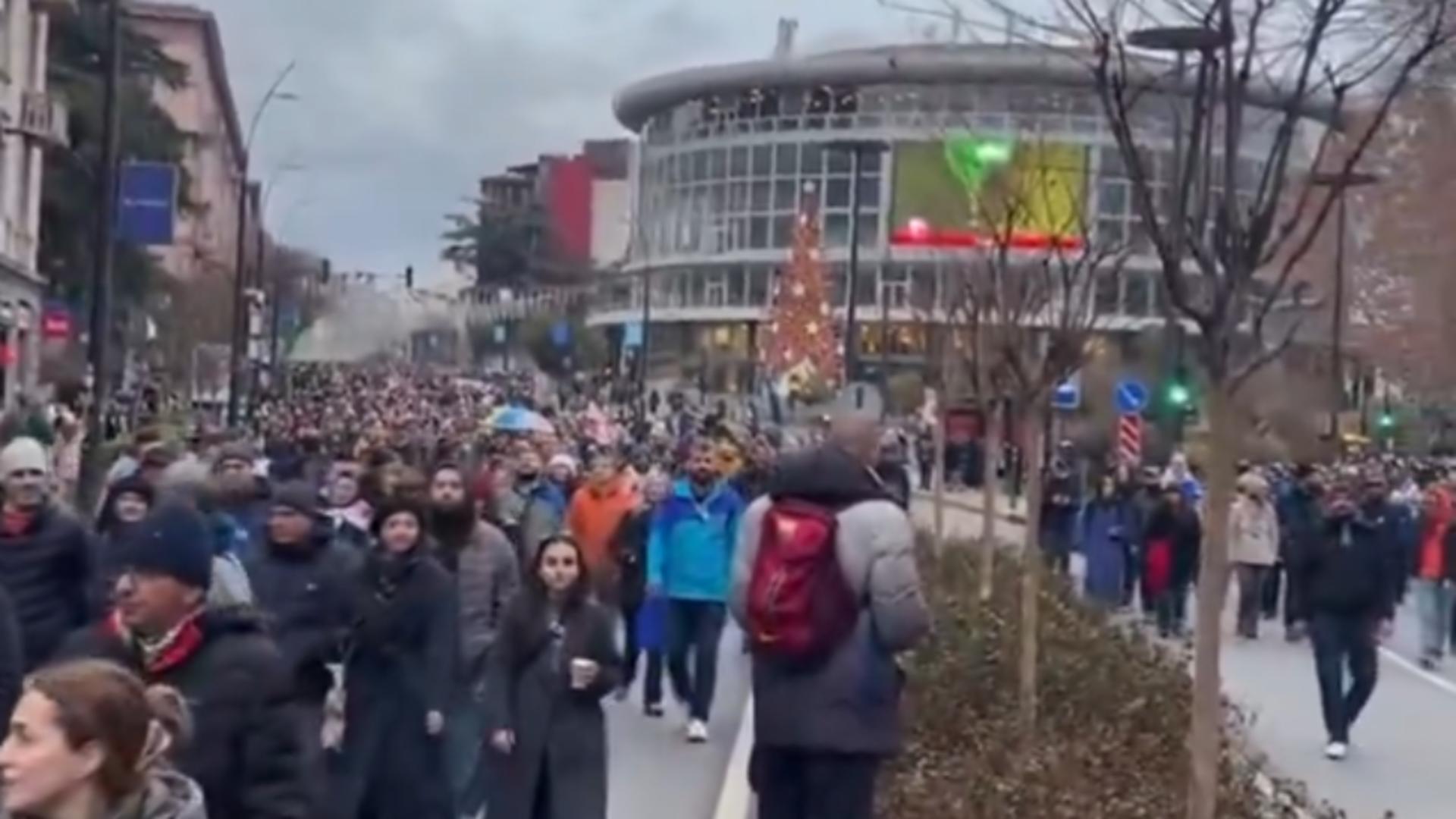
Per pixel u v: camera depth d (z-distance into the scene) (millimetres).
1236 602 28062
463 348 156125
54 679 4258
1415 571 28953
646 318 107938
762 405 61531
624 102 126812
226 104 109812
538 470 18281
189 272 74562
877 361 55906
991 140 26375
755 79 109625
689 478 15906
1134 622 22422
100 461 21969
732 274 112875
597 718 10008
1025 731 11742
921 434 51188
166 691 4996
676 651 15891
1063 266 21250
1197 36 9031
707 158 116000
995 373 21656
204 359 64125
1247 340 10633
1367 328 63094
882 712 8477
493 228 159500
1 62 47750
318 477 17438
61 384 44125
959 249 31938
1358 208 53594
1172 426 31766
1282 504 26625
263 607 9547
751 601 8422
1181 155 10297
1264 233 8703
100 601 9531
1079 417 38094
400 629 10094
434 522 11531
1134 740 11891
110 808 4254
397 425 37438
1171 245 9000
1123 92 9680
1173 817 9891
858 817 8500
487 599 11477
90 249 52438
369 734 10039
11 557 9812
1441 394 63688
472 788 11109
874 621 8438
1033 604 12727
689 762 14867
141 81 58594
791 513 8445
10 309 47156
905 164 39062
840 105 103375
